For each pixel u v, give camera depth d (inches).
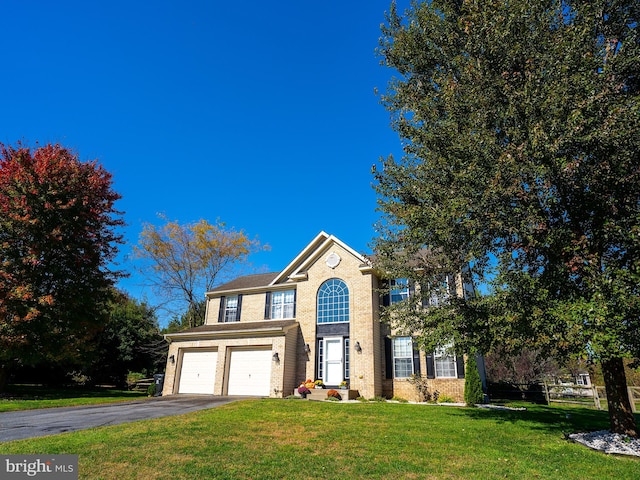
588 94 323.0
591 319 283.6
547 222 344.5
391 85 533.3
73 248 821.2
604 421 496.4
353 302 820.0
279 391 772.0
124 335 1262.3
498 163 351.6
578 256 321.1
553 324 314.5
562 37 362.9
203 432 370.6
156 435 350.9
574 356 311.4
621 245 325.1
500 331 366.9
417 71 512.7
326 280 876.0
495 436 382.6
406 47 511.2
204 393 871.1
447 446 337.1
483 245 389.4
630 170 318.7
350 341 794.8
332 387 781.9
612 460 305.6
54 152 845.8
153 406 580.7
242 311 1007.6
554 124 318.0
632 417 380.2
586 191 331.9
